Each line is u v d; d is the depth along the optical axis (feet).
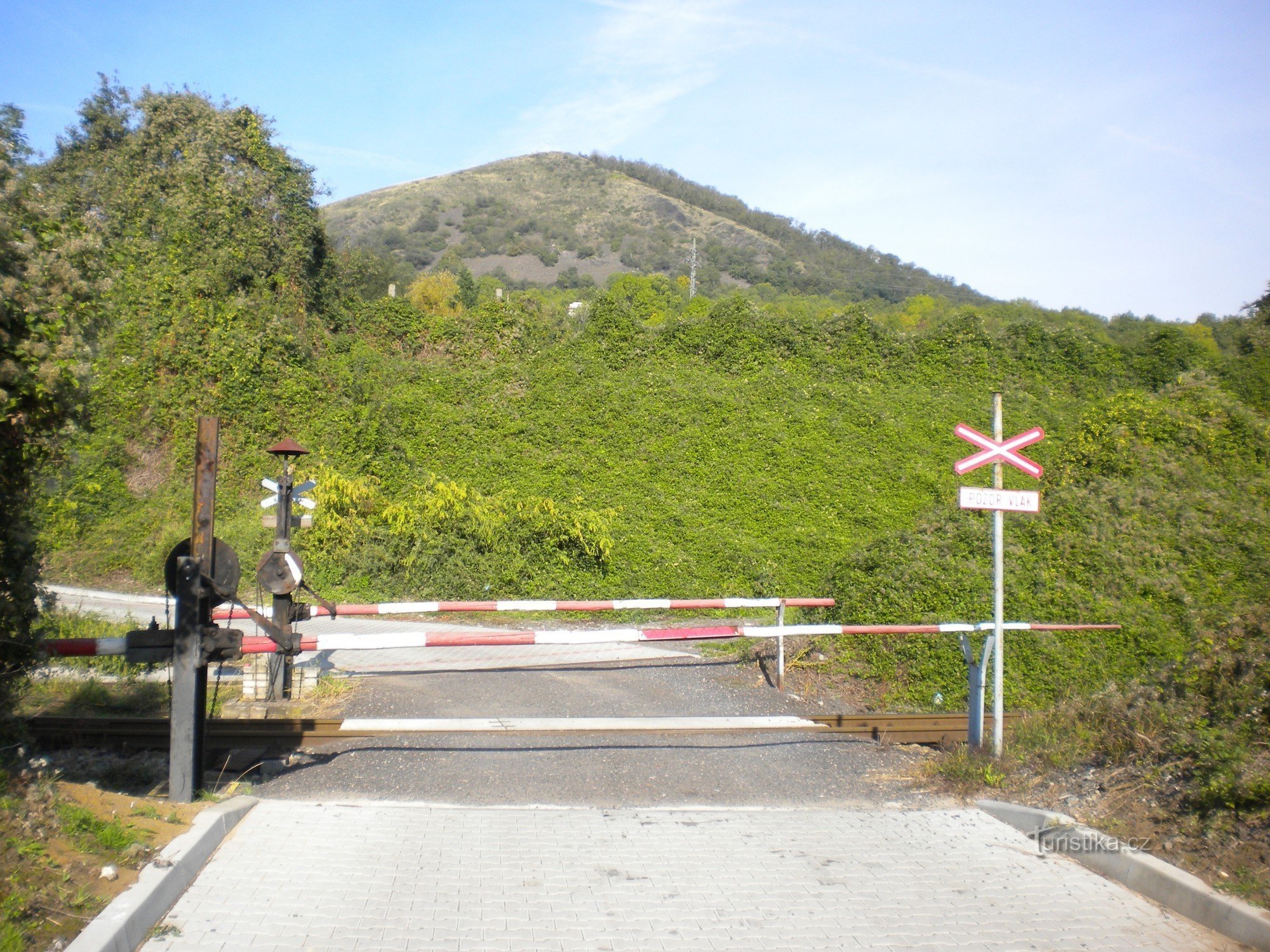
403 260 342.03
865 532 62.90
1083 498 45.62
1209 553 41.29
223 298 73.26
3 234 17.31
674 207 429.79
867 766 24.95
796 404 78.07
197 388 67.67
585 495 64.75
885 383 87.40
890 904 15.87
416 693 30.40
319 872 16.14
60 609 38.29
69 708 27.14
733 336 86.79
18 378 16.85
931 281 345.72
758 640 38.63
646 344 86.63
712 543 57.21
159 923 13.60
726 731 27.20
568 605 26.30
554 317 101.14
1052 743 23.90
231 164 80.59
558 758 24.23
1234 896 15.31
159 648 19.51
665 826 19.48
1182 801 18.79
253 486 65.77
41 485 19.44
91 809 16.12
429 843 17.84
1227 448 51.39
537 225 389.80
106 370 65.92
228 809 18.31
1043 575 39.01
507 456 70.28
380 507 56.90
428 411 74.08
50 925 12.12
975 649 27.71
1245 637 23.32
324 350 80.23
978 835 19.61
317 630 42.96
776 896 16.05
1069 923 15.31
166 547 57.52
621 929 14.47
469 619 47.85
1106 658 33.91
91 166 83.82
